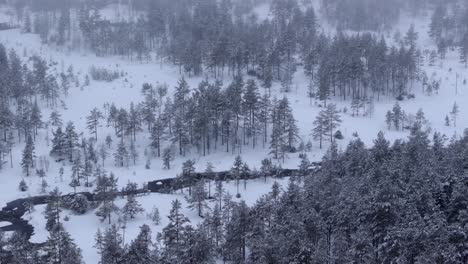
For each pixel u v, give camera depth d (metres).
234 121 145.25
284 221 83.06
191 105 143.38
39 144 140.75
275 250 74.06
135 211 103.00
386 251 72.12
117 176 125.88
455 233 71.06
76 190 118.81
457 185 82.94
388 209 77.38
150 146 140.62
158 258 79.19
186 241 79.38
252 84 146.50
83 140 134.25
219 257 86.44
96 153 132.75
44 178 124.19
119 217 102.06
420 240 70.12
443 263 67.38
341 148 131.50
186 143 138.25
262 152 140.25
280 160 134.00
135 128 144.00
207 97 145.12
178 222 85.44
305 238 74.88
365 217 79.44
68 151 132.62
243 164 128.88
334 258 71.75
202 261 78.25
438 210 79.94
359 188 87.62
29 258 79.75
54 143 133.62
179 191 118.12
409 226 72.88
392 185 83.31
